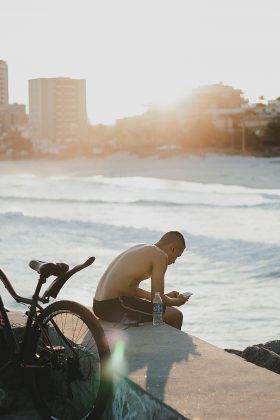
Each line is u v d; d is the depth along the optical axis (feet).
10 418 12.78
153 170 441.27
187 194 216.95
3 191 247.50
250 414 9.45
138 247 15.85
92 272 59.47
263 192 221.87
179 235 16.75
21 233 102.68
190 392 10.31
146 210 154.30
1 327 12.67
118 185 282.97
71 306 11.60
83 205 173.37
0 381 13.61
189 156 556.51
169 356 12.19
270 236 94.84
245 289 52.19
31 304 12.33
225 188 250.78
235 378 10.93
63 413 12.29
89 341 12.16
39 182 321.93
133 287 15.61
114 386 11.28
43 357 12.14
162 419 9.88
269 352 16.34
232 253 74.79
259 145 563.89
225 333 37.58
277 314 42.24
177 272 62.03
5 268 63.93
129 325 14.67
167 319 15.96
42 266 11.98
